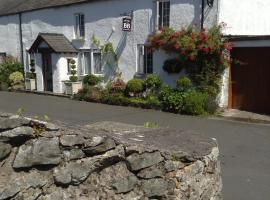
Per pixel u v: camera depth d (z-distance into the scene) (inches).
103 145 122.0
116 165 126.7
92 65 721.6
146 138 165.9
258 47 510.0
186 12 557.9
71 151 115.6
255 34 581.3
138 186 132.8
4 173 105.3
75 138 115.9
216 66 527.2
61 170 113.9
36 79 801.6
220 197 185.8
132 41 642.8
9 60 903.1
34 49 781.3
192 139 181.5
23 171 108.7
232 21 542.9
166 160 142.4
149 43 596.1
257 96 524.4
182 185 149.6
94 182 121.3
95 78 685.3
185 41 524.1
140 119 472.1
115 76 680.4
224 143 356.5
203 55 530.0
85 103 621.3
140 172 132.9
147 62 630.5
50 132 112.5
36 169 110.8
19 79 852.0
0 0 1069.8
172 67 569.3
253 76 524.7
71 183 116.0
